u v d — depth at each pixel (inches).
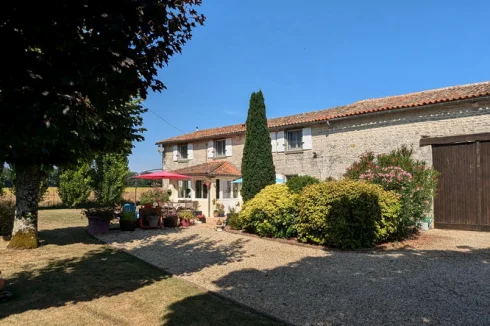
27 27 126.3
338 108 643.5
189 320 153.9
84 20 132.4
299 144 605.6
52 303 179.6
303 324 149.5
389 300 177.3
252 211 398.3
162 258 290.4
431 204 396.8
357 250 306.5
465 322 148.7
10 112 127.9
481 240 337.7
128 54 140.5
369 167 393.4
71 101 128.0
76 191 869.2
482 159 398.6
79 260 282.5
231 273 237.9
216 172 654.5
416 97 509.4
